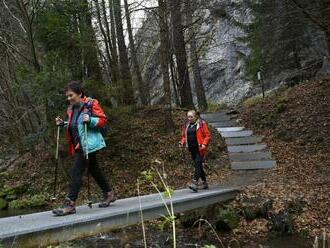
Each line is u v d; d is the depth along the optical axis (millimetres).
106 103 17203
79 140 7211
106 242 10141
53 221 6559
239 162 16047
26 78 15102
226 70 36438
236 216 10969
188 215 11297
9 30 18641
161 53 18938
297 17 16734
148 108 20422
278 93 23359
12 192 17562
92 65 16875
